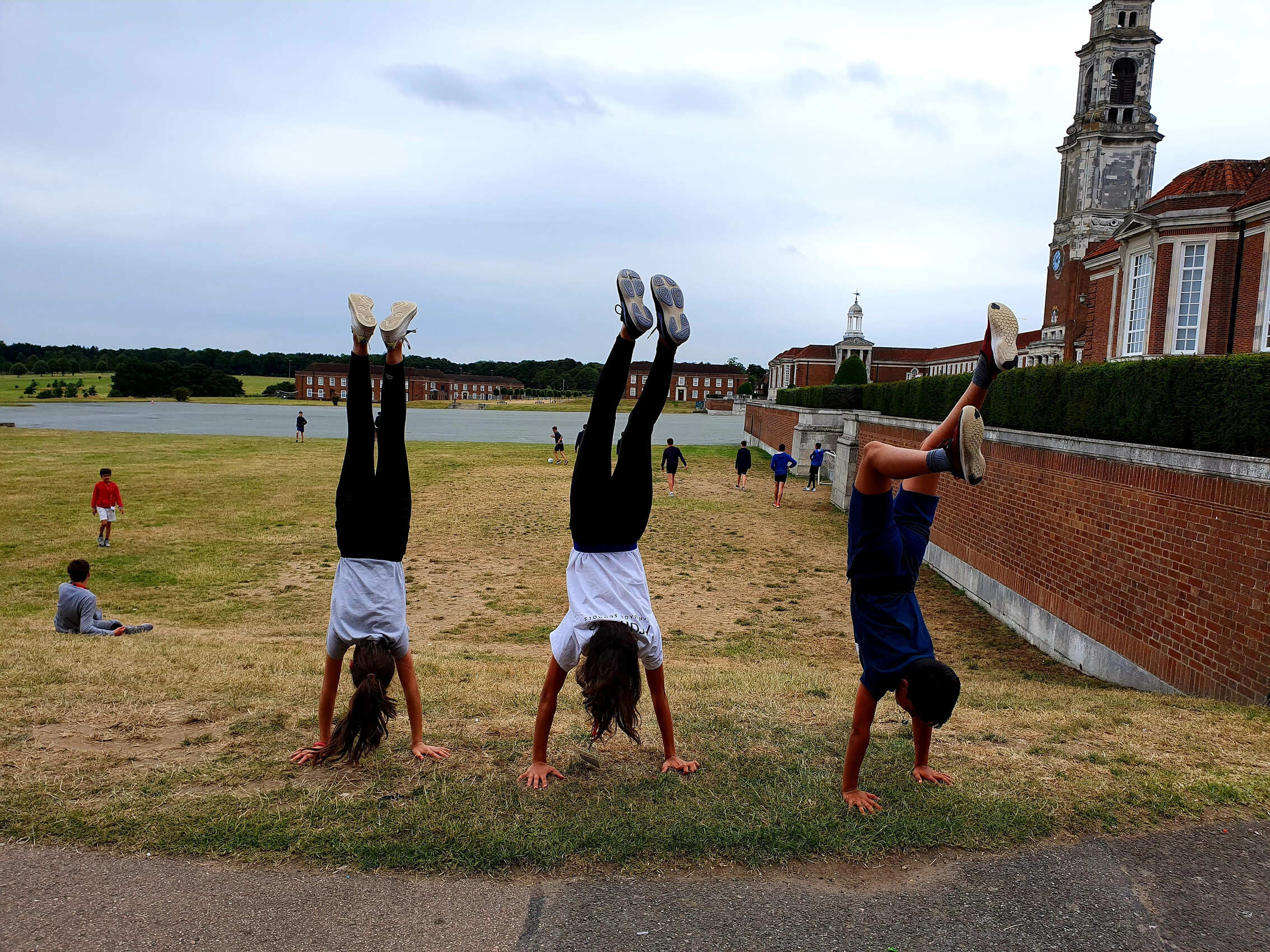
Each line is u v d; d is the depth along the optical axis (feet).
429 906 9.78
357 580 13.42
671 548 56.80
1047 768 13.92
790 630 37.45
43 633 28.63
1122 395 30.19
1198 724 17.07
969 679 27.22
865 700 12.00
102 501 52.90
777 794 12.64
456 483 87.97
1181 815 12.09
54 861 10.53
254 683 19.58
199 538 56.65
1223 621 22.77
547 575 48.39
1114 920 9.67
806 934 9.37
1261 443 22.63
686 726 16.46
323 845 10.96
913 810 12.12
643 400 12.17
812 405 114.32
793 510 74.54
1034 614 35.47
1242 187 66.69
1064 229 142.41
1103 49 134.21
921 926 9.54
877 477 11.41
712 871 10.62
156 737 15.21
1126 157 135.74
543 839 11.13
